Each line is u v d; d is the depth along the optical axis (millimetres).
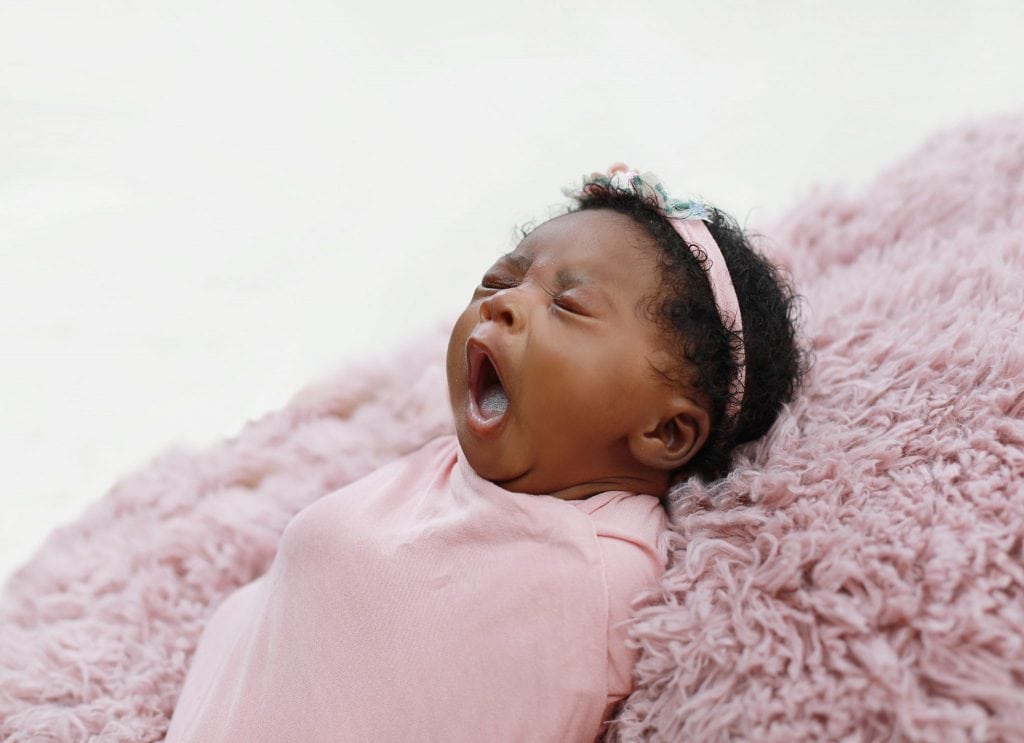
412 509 908
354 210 1763
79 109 1870
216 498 1144
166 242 1709
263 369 1542
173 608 1038
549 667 765
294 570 870
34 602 1055
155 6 2037
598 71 1943
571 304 851
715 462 911
